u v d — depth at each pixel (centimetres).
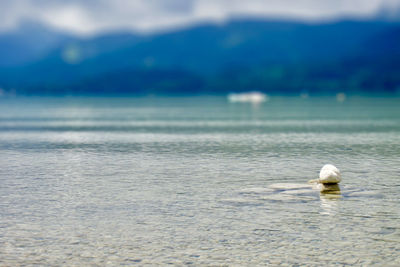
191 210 3272
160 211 3253
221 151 6325
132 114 17012
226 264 2342
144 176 4547
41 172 4809
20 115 17212
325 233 2761
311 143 7200
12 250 2520
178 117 14650
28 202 3528
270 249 2527
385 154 5953
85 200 3584
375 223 2941
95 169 4966
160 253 2480
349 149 6462
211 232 2798
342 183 4128
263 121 12438
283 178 4400
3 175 4644
